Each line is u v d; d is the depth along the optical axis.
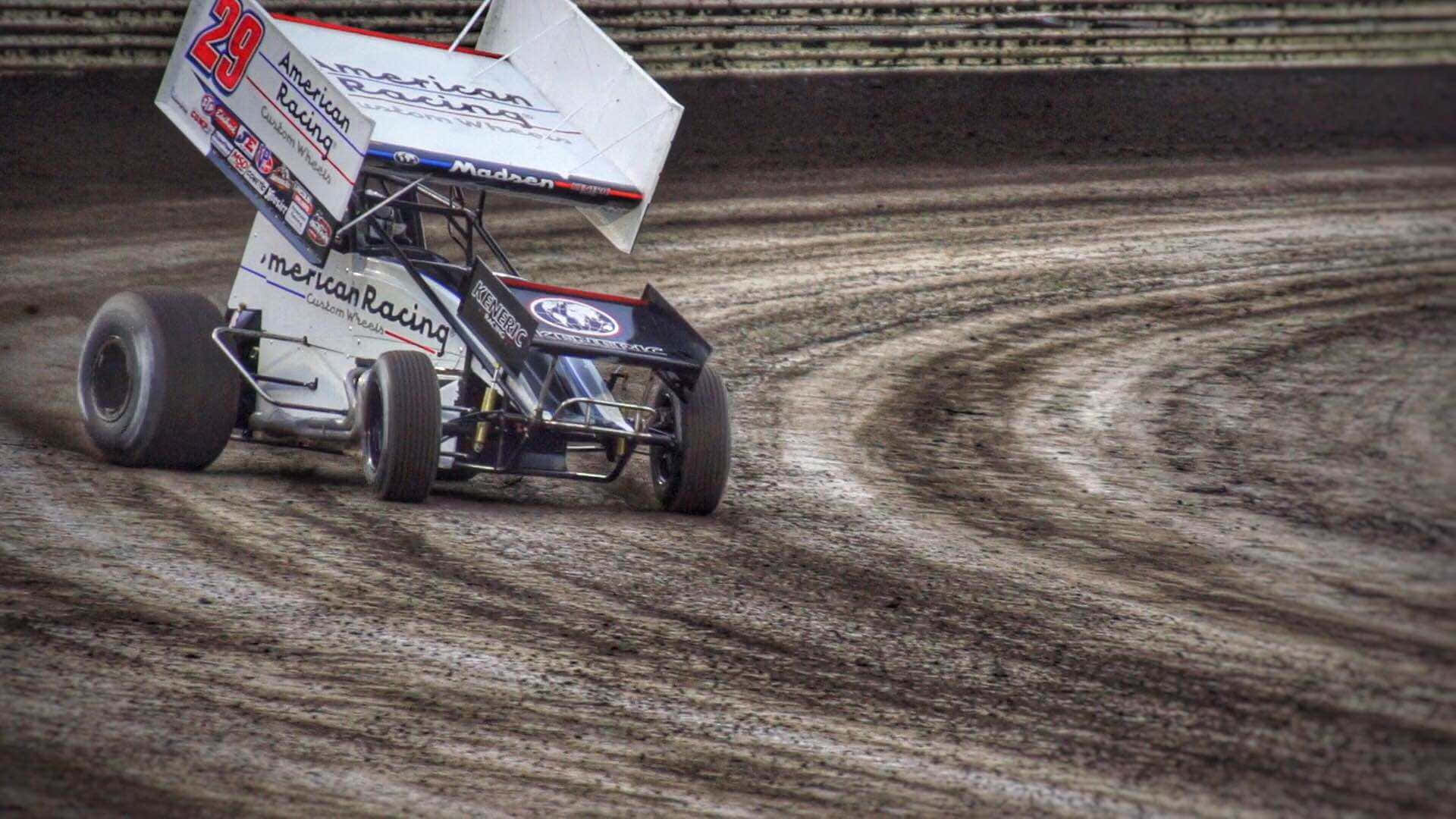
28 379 23.27
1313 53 55.09
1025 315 31.70
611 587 14.45
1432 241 39.16
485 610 13.49
